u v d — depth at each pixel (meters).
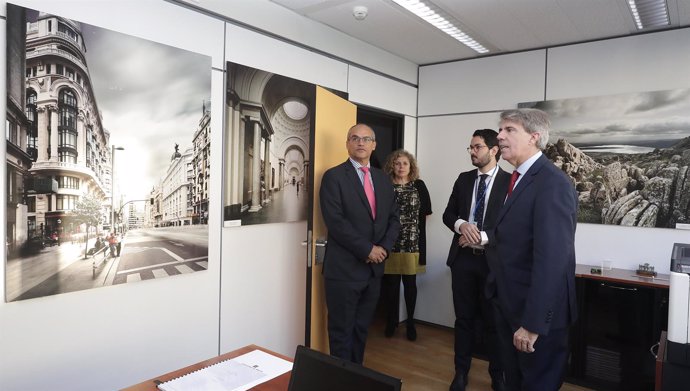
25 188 1.90
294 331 3.28
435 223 4.41
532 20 3.19
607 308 3.06
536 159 1.86
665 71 3.23
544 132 1.85
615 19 3.11
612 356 3.04
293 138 3.19
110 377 2.24
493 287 2.05
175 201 2.47
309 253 2.80
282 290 3.17
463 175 3.11
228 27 2.72
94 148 2.13
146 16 2.32
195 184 2.57
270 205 3.03
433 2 2.92
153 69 2.34
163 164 2.40
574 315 1.79
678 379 1.55
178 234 2.50
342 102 3.22
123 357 2.29
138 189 2.30
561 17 3.12
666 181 3.20
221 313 2.76
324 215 2.63
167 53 2.40
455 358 2.96
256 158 2.92
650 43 3.29
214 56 2.65
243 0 2.79
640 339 2.94
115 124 2.21
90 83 2.11
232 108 2.74
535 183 1.81
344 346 2.60
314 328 2.87
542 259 1.68
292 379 1.23
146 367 2.39
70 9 2.04
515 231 1.84
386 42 3.80
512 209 1.86
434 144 4.44
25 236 1.90
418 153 4.54
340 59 3.54
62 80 2.01
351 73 3.67
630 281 2.95
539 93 3.80
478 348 3.64
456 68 4.29
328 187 2.64
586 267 3.40
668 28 3.21
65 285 2.03
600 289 3.09
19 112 1.88
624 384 2.99
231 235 2.80
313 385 1.18
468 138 4.21
